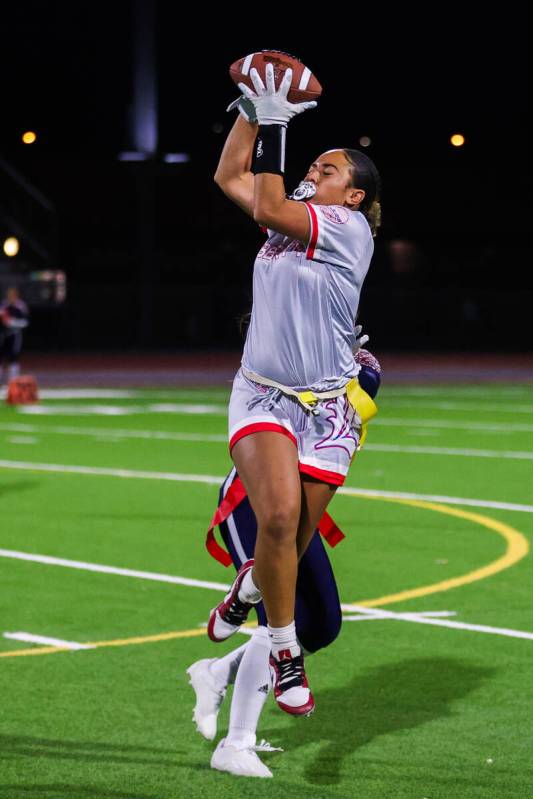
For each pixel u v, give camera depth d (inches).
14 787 390.9
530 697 489.4
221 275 4323.3
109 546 792.9
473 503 967.0
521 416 1734.7
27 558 754.8
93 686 499.8
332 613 397.4
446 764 415.8
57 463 1200.8
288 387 385.1
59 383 2433.6
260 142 375.6
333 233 381.1
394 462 1216.8
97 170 4271.7
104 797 383.6
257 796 385.1
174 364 3157.0
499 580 696.4
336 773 406.6
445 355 3715.6
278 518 368.5
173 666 529.3
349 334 394.3
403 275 4534.9
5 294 3420.3
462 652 552.4
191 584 687.1
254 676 401.4
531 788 394.3
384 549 784.3
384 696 490.3
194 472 1139.3
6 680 506.9
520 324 4237.2
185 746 432.8
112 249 4271.7
